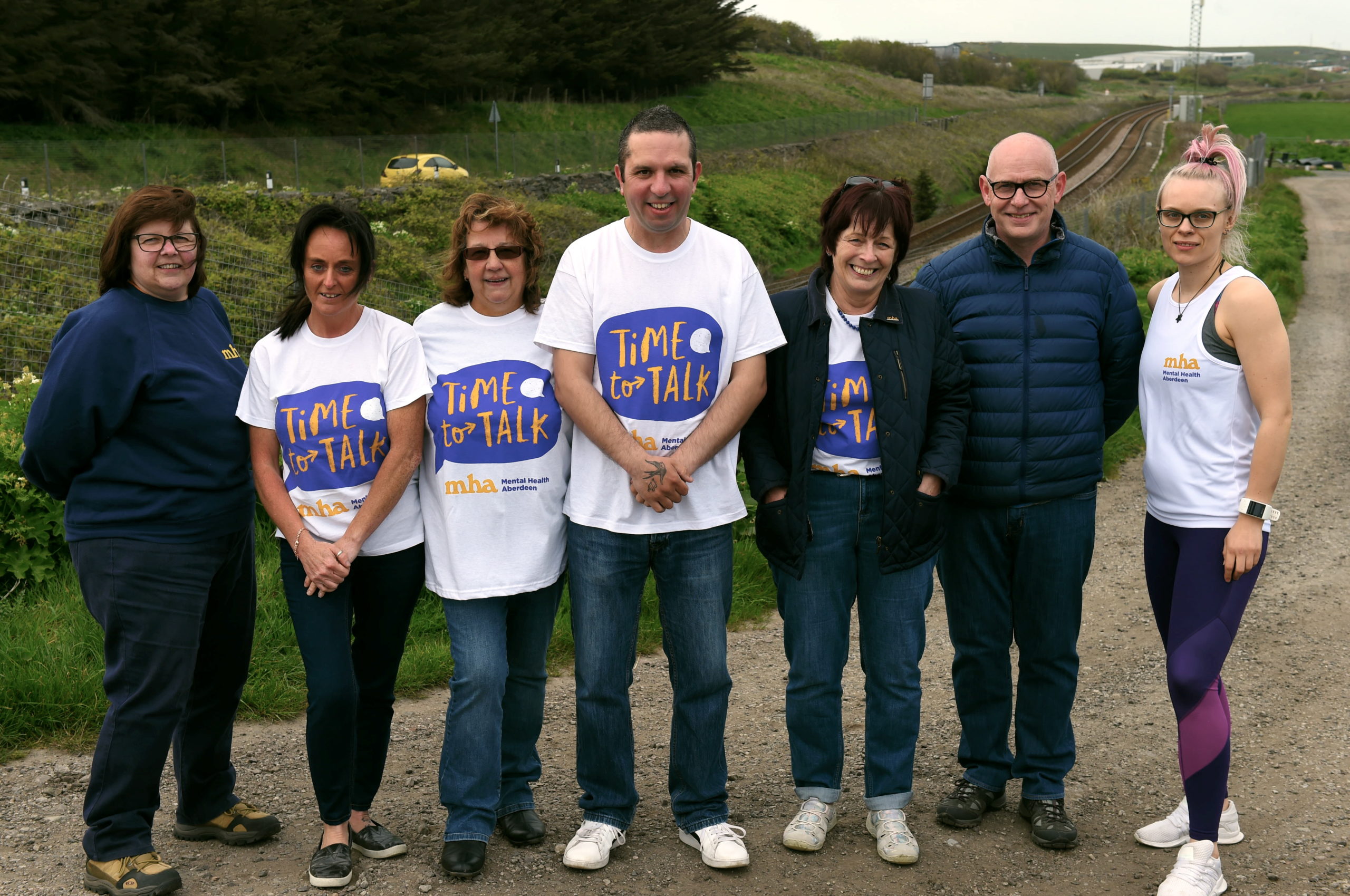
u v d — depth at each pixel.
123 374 3.09
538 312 3.48
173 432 3.16
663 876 3.34
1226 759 3.23
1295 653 5.41
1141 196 29.11
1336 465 9.79
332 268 3.16
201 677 3.44
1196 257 3.31
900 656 3.50
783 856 3.48
